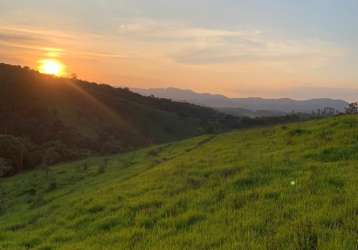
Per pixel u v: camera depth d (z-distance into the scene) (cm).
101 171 4247
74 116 19862
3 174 9031
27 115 17738
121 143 16912
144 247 1039
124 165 4272
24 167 10550
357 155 1662
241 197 1316
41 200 3031
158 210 1402
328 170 1458
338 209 984
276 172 1592
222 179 1647
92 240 1240
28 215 2288
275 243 841
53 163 10319
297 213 1027
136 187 1978
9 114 17362
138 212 1440
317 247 777
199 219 1212
